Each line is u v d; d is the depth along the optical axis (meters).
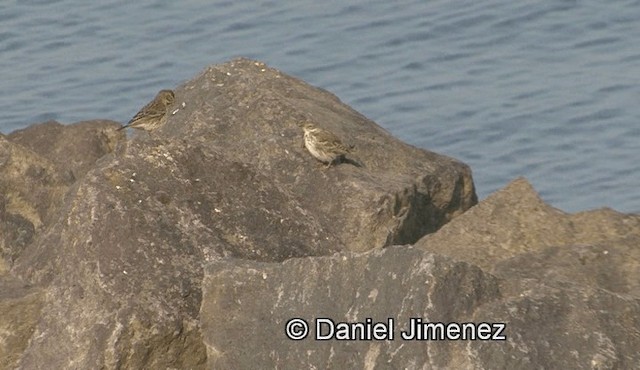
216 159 24.11
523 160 51.88
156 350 21.62
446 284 20.00
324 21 62.69
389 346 19.89
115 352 21.36
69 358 21.62
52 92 57.69
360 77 58.03
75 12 64.44
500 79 57.53
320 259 20.94
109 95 57.16
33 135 32.56
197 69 58.72
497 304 19.95
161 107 31.95
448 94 56.38
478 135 53.50
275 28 62.12
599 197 49.34
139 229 22.67
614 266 22.97
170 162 23.75
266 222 23.83
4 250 28.14
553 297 20.12
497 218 25.22
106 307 21.78
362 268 20.55
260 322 21.03
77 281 22.33
